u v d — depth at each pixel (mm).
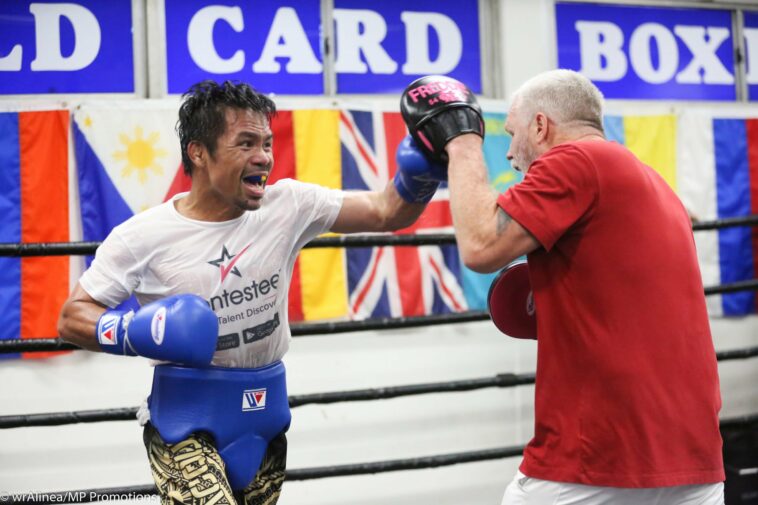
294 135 3428
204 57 3479
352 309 3488
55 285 3182
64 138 3215
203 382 1591
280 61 3564
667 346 1403
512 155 1647
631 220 1412
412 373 3623
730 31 4148
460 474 3686
